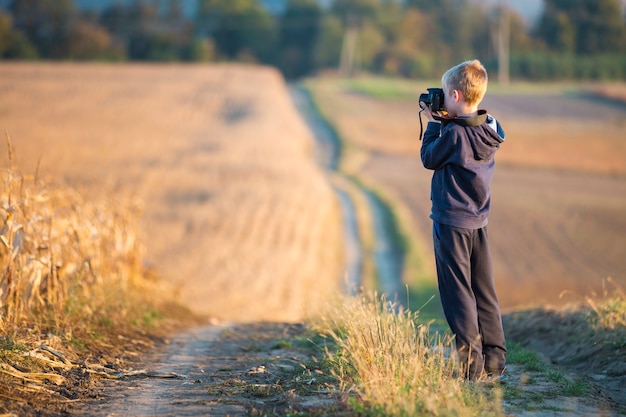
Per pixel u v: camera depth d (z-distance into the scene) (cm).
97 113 7769
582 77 16375
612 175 6197
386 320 752
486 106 11062
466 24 18838
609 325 884
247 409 573
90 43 17188
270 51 19088
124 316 1126
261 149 6209
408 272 3131
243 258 3159
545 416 552
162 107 8425
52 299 955
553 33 17825
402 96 12731
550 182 5800
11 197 975
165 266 2970
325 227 4012
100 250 1437
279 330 1148
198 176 4903
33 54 16325
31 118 7169
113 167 4969
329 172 6525
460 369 619
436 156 629
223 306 2362
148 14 18850
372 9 19512
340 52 18512
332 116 10031
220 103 8831
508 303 2316
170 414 566
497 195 5156
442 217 630
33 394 602
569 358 884
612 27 17550
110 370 734
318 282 2936
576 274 3059
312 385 657
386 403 533
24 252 936
